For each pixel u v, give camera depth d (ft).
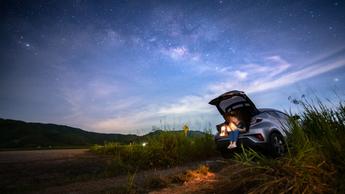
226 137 24.18
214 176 16.99
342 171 8.62
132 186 15.89
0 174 19.31
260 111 25.03
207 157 30.04
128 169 23.04
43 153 33.19
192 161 27.63
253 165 10.26
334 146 9.25
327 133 10.09
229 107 25.27
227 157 25.14
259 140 21.97
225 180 12.80
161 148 26.68
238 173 12.04
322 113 11.51
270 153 22.17
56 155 30.19
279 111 26.91
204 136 32.58
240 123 23.66
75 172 21.42
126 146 30.50
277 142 22.66
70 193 15.10
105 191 15.08
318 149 9.67
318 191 7.82
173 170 22.02
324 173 8.36
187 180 16.71
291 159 9.37
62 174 20.57
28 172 20.43
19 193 15.56
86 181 18.72
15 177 18.92
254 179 9.53
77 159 26.86
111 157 28.09
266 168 9.57
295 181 8.23
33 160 25.38
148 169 23.81
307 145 10.07
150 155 25.64
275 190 8.61
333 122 10.78
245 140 22.53
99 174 20.97
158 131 30.96
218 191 11.62
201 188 13.69
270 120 23.71
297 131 11.50
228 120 24.91
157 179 16.56
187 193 13.10
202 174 17.99
